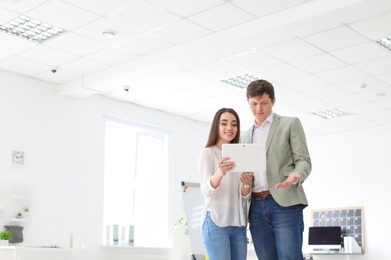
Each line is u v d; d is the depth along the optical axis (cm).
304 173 295
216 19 643
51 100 868
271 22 627
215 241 311
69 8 614
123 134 1005
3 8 616
